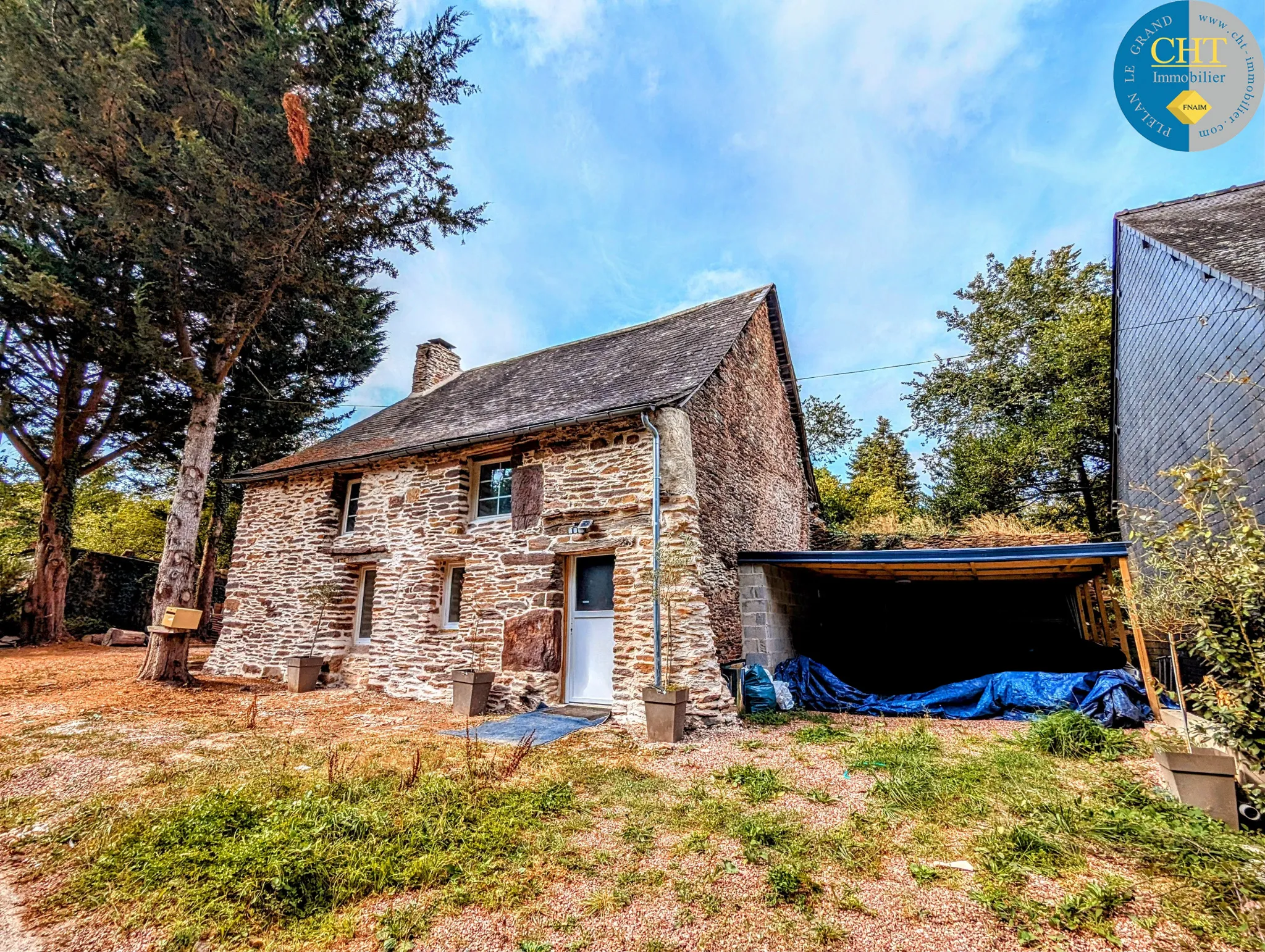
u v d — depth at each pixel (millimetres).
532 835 3496
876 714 7402
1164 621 4035
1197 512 3826
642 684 6820
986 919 2586
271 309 10375
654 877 2982
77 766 4680
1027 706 6820
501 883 2928
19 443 13039
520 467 8633
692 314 12250
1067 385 16203
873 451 29625
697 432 8195
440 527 9188
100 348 9727
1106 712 6125
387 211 9633
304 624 10273
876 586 13250
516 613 8102
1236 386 6363
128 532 22812
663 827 3656
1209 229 7840
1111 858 3084
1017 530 12852
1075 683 6746
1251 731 3459
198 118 7836
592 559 8094
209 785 4219
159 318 8984
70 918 2646
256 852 3035
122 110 7012
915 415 21250
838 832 3504
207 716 6695
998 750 5133
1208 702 3607
